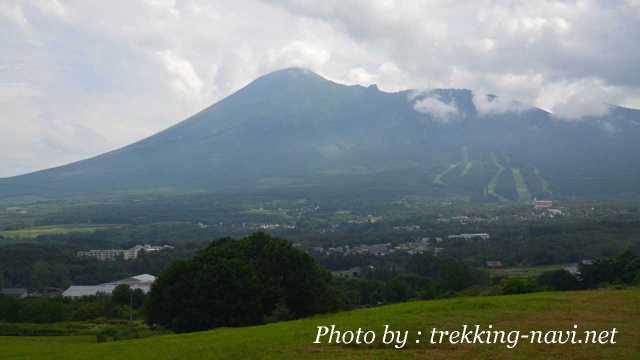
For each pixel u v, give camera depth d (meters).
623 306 42.59
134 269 140.00
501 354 30.67
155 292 58.62
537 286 79.19
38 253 147.75
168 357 33.38
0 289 116.38
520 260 131.88
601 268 83.31
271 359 31.05
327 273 66.81
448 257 133.12
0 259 137.62
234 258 58.09
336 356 31.12
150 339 42.66
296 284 61.00
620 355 30.14
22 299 98.81
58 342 56.94
